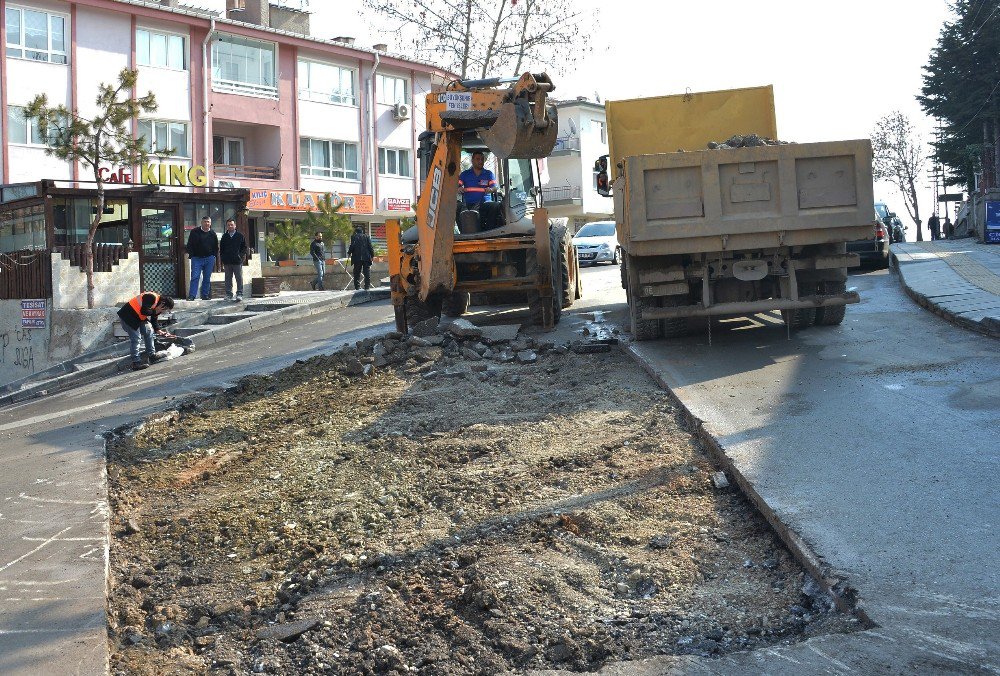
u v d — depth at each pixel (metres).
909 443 6.59
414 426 8.70
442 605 5.10
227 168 38.84
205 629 5.34
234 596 5.79
